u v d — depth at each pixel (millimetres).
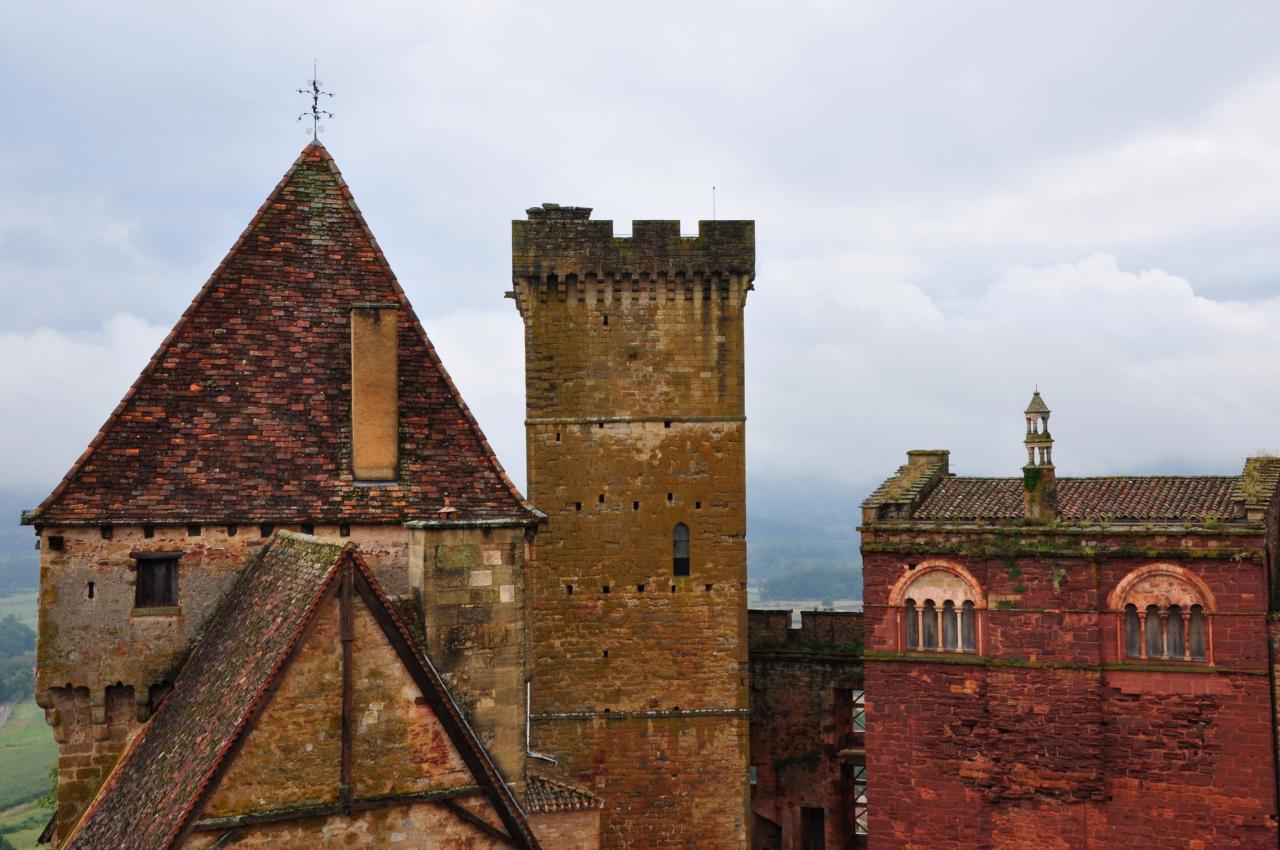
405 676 25562
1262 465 52531
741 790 59844
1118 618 50000
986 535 51969
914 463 61031
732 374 60969
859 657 65562
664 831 59531
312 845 24562
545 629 60125
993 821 51594
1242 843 47750
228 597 32281
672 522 60625
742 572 60531
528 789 45688
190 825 23297
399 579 32938
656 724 59875
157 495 32188
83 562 31625
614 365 60812
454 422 34906
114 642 31719
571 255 60562
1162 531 49125
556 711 59844
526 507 33969
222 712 25453
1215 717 48281
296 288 35594
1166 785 48969
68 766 31609
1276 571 52500
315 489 33125
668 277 60531
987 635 52031
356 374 33594
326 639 24844
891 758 53438
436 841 25750
